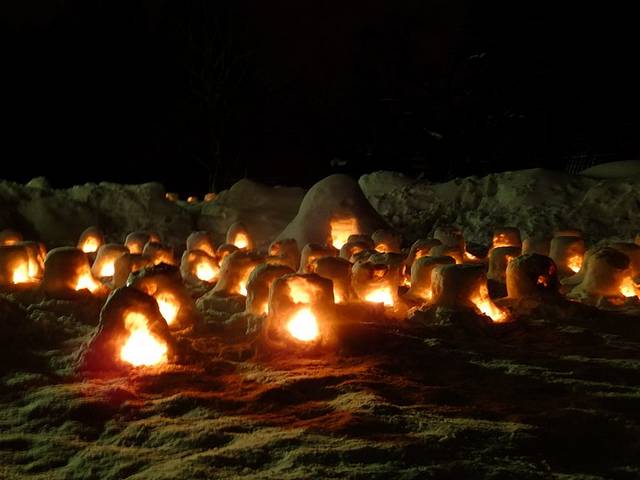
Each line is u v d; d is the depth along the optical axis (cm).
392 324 408
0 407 287
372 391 295
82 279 464
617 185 873
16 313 405
